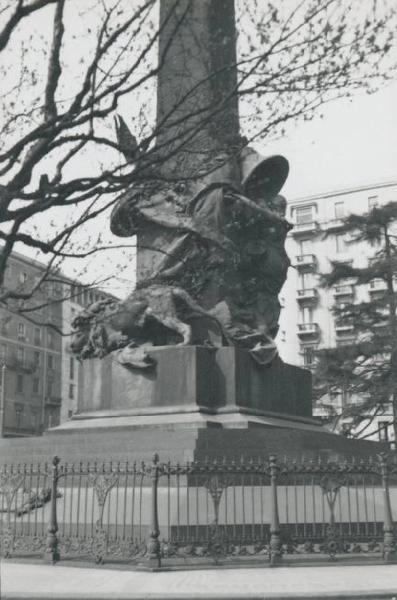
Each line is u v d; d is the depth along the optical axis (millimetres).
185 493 12289
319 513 12594
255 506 12422
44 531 12227
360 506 13156
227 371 15492
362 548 11219
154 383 15492
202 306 16156
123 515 11398
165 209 16422
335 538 11102
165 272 15867
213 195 16375
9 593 8406
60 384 76250
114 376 16000
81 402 16469
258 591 8531
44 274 10648
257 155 17203
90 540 11023
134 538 10828
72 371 79375
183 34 14266
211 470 10789
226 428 14406
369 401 32375
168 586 8844
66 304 66625
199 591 8523
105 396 16047
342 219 36469
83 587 8789
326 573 9820
